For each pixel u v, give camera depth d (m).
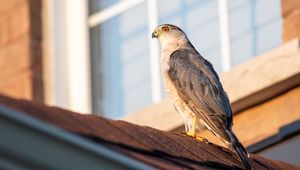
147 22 15.43
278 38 13.95
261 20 14.14
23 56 16.16
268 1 14.07
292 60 13.00
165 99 13.69
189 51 11.30
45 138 6.00
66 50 16.45
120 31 15.91
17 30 16.30
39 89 16.12
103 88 16.09
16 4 16.38
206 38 14.62
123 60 15.81
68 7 16.58
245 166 8.67
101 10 16.27
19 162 5.98
